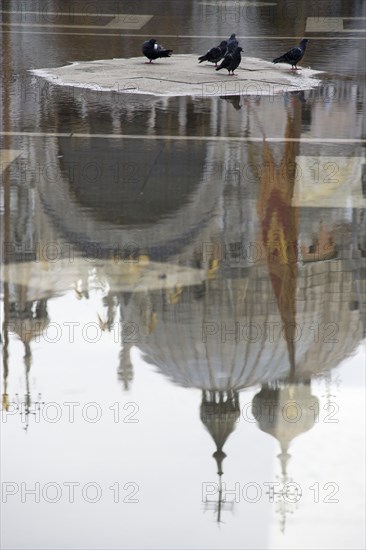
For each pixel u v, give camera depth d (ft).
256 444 44.50
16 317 57.57
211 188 83.10
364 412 47.21
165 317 57.16
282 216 75.72
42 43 168.55
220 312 57.82
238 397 48.16
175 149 96.27
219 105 117.91
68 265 65.62
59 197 80.28
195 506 40.11
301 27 191.52
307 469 42.63
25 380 50.16
